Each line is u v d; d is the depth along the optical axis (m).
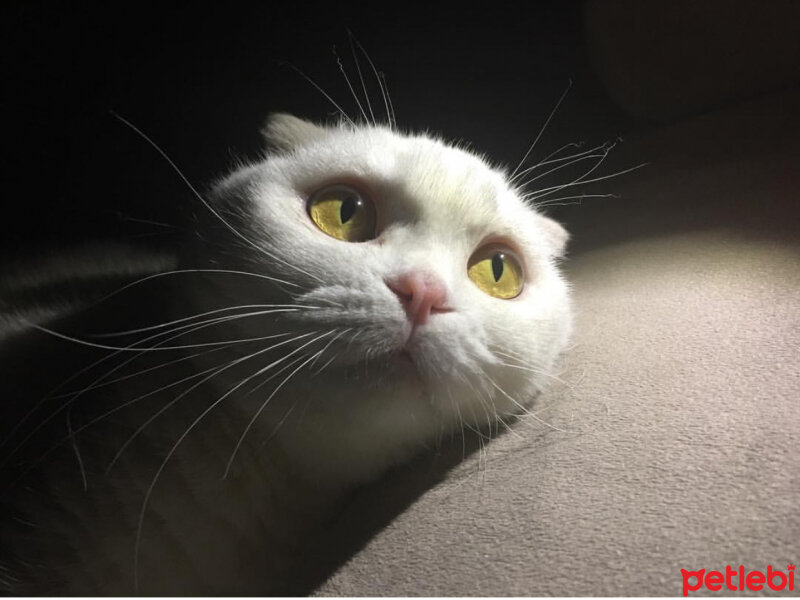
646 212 0.30
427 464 0.17
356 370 0.15
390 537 0.14
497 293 0.18
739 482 0.11
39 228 0.35
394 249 0.16
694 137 0.36
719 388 0.14
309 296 0.15
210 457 0.16
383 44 0.42
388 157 0.18
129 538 0.15
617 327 0.20
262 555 0.17
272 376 0.16
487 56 0.43
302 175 0.18
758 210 0.25
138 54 0.38
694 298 0.20
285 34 0.40
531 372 0.18
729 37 0.36
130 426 0.16
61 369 0.17
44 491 0.15
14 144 0.36
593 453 0.14
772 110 0.34
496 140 0.43
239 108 0.39
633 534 0.11
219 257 0.17
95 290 0.22
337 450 0.17
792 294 0.18
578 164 0.40
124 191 0.37
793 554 0.09
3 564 0.14
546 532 0.12
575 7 0.43
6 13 0.36
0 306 0.21
